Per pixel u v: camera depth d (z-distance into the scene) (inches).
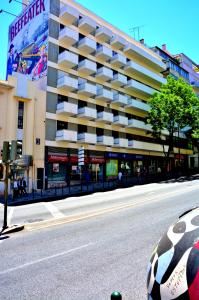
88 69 1234.6
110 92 1333.7
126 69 1504.7
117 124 1408.7
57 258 239.1
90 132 1280.8
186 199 587.5
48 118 1091.9
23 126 969.5
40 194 872.3
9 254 259.0
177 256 67.1
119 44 1444.4
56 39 1164.5
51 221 414.0
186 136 1889.8
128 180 1283.2
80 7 1290.6
